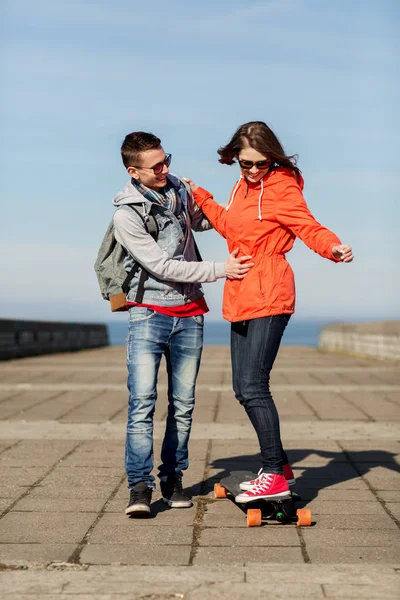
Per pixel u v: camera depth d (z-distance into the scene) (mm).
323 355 20297
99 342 30422
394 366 15125
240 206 4129
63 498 4500
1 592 2986
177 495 4344
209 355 19297
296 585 3035
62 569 3262
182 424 4371
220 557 3424
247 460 5574
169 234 4230
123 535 3771
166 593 2967
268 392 4094
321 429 7020
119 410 8367
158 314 4238
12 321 18875
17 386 11008
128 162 4164
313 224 3891
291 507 3994
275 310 4016
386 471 5246
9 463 5457
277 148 3984
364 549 3537
